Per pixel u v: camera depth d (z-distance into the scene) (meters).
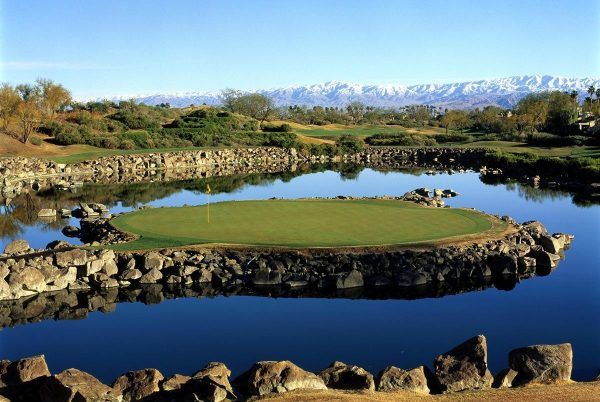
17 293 31.16
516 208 60.81
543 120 154.25
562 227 50.22
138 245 37.00
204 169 112.12
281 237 38.66
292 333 26.05
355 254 35.06
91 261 33.56
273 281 32.97
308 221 43.75
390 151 138.75
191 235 39.34
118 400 16.33
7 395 16.69
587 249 42.03
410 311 28.97
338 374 17.98
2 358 23.52
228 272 33.50
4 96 110.75
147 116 159.38
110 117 151.12
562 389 16.81
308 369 22.30
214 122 157.62
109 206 63.09
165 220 44.47
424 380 17.52
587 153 109.06
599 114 158.12
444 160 124.69
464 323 27.25
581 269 36.75
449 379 17.62
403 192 74.38
